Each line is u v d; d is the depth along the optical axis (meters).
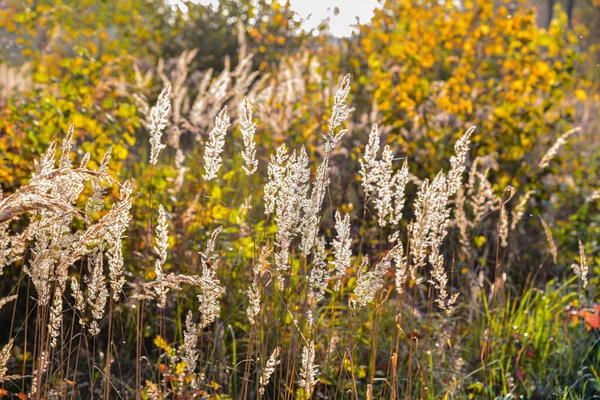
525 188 7.10
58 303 2.80
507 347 4.67
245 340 4.30
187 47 13.13
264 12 11.56
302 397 3.11
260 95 7.09
